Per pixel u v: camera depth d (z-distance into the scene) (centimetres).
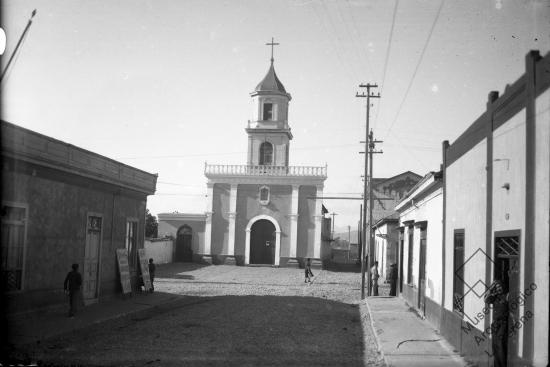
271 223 5019
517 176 855
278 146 5269
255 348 1198
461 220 1231
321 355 1155
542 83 753
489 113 1011
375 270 2716
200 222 5116
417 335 1418
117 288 2077
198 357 1083
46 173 1548
